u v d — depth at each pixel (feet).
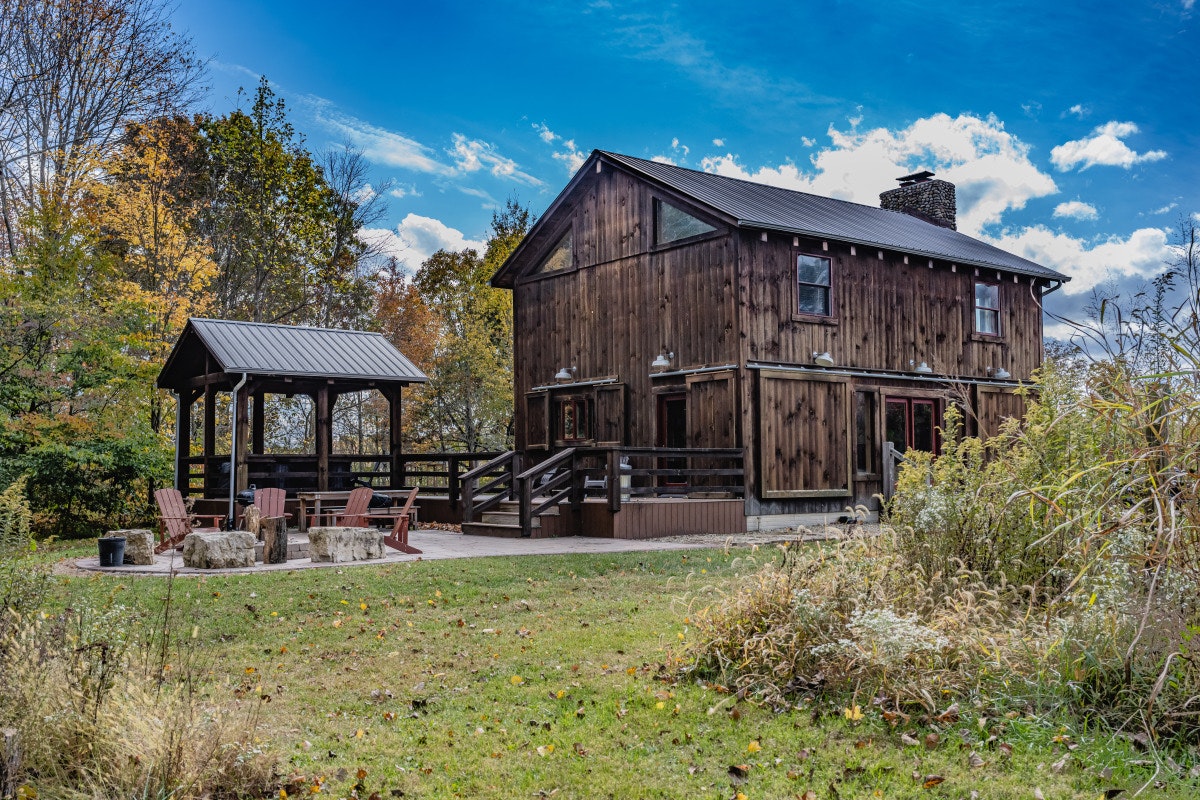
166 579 35.17
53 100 82.58
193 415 105.70
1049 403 24.82
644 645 24.35
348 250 121.49
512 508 56.49
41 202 71.77
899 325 63.41
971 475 25.73
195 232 104.17
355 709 20.04
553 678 21.79
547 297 70.64
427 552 44.65
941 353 65.92
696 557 40.68
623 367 63.41
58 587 31.96
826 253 59.67
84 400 61.31
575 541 49.16
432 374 121.49
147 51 85.25
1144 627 15.83
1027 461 24.14
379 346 65.05
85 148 81.56
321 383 59.16
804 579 22.09
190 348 62.34
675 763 16.05
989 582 22.79
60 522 60.34
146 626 26.94
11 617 17.43
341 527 41.75
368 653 24.93
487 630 27.22
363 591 33.12
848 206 75.97
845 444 59.41
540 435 70.49
